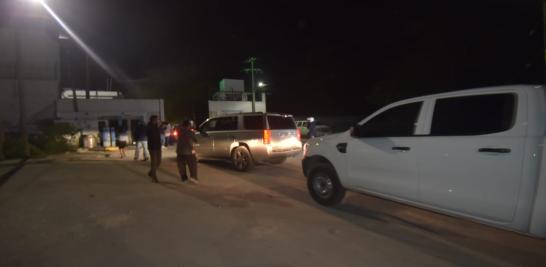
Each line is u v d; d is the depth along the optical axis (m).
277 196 6.98
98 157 14.19
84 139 18.38
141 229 5.00
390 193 5.00
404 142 4.76
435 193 4.38
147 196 6.98
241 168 9.89
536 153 3.44
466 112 4.21
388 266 3.84
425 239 4.64
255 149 9.54
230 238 4.64
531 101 3.63
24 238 4.67
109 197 6.89
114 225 5.18
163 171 10.13
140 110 22.00
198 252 4.19
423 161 4.49
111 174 9.63
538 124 3.52
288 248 4.32
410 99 4.91
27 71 19.62
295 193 7.25
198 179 8.81
